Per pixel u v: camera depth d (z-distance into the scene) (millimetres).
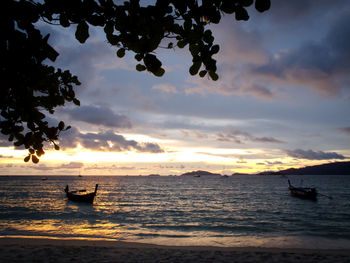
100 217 22875
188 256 9242
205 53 1868
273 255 9633
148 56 1785
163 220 21719
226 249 10977
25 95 2105
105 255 9125
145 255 9258
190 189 77188
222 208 30953
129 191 66062
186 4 1680
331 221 21312
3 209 27844
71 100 2680
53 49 1768
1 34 1584
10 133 2324
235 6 1633
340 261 8891
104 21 1762
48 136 2479
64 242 11617
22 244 10719
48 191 62250
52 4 1660
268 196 49375
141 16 1672
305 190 41719
